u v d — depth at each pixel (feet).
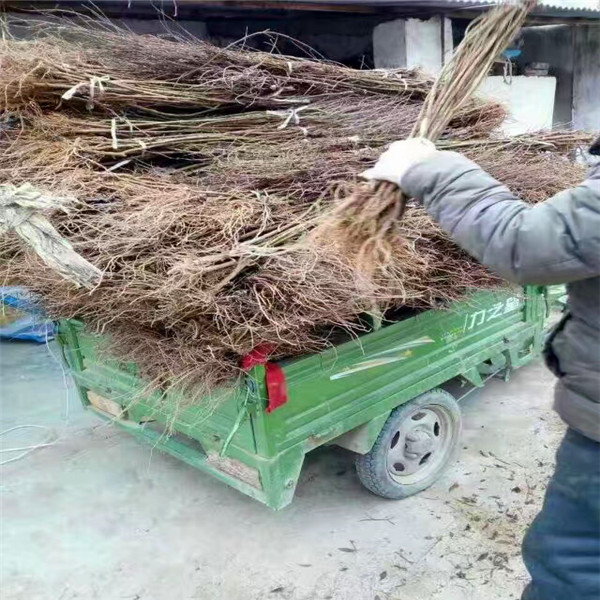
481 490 9.95
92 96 8.48
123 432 12.26
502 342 11.12
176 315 6.76
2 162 8.45
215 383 7.18
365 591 7.93
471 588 7.95
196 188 7.84
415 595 7.85
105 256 6.72
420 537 8.90
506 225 3.72
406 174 4.13
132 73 9.37
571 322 4.27
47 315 9.68
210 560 8.59
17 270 8.10
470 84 5.09
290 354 7.42
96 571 8.47
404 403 9.32
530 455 10.88
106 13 17.61
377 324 7.88
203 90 9.50
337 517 9.40
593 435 4.18
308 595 7.89
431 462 10.09
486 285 9.01
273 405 7.17
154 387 8.09
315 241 5.72
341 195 7.61
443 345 9.71
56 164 7.98
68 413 13.12
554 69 29.17
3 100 8.43
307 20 23.17
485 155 9.86
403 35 20.92
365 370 8.43
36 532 9.29
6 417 12.93
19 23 15.06
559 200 3.66
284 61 10.46
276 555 8.63
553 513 4.52
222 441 8.04
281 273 6.51
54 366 15.62
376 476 9.18
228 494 10.14
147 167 8.76
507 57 23.57
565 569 4.48
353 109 10.55
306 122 9.98
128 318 7.63
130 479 10.64
